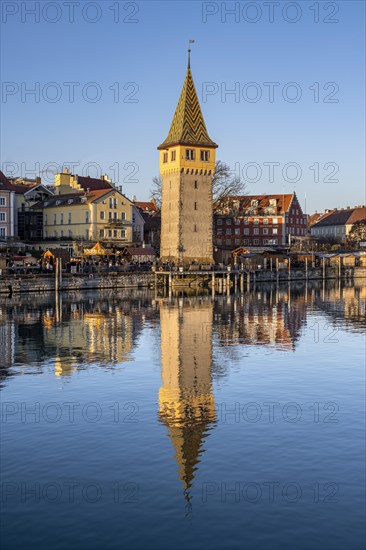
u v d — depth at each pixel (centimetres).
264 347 4766
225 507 1966
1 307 7619
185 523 1870
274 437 2591
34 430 2684
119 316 6794
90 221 12925
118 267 11138
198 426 2734
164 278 11319
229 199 15100
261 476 2197
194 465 2292
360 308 7950
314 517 1900
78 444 2512
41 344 4850
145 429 2695
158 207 16275
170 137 11794
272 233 18025
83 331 5581
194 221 11625
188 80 11688
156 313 7156
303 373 3803
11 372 3816
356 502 1995
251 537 1792
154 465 2297
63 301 8512
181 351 4566
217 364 4078
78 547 1747
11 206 12681
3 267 9762
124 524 1869
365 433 2638
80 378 3653
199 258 11688
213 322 6338
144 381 3581
